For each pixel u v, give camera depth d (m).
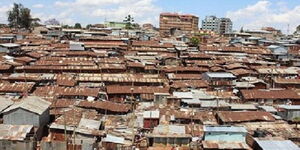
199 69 99.62
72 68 92.50
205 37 196.75
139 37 174.25
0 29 189.38
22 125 48.88
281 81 91.19
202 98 71.56
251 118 59.31
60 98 69.69
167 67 103.25
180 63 115.00
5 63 93.38
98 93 73.69
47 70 90.81
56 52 116.81
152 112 60.38
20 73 87.50
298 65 120.50
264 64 114.62
